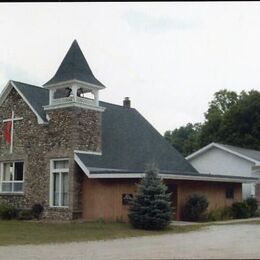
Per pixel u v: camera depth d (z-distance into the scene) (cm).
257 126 4606
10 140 2706
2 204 2636
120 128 2883
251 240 1545
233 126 4797
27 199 2575
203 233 1841
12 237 1688
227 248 1302
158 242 1512
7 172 2736
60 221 2333
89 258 1148
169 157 2981
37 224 2217
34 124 2588
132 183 2431
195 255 1143
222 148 3503
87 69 2495
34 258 1169
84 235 1753
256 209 2994
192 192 2634
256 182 3094
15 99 2716
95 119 2503
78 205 2375
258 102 4662
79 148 2389
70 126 2391
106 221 2292
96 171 2259
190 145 5744
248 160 3366
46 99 2739
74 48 2508
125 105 3284
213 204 2791
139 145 2856
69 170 2373
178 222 2388
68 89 2527
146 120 3212
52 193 2461
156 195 2030
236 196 3031
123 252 1250
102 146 2584
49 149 2488
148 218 1983
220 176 2702
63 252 1279
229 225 2250
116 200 2352
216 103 5906
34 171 2559
